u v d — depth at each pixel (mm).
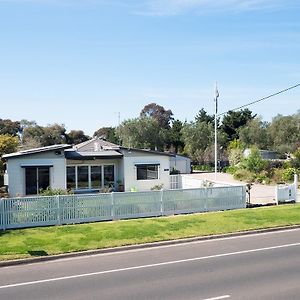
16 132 80500
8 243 15000
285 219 19844
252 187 35844
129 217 20344
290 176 41125
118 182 33688
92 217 19469
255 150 51219
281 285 10383
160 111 115188
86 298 9586
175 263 12789
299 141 70062
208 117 93188
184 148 75438
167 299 9430
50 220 18562
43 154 30328
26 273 11961
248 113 88688
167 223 18562
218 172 58031
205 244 15609
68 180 32438
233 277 11156
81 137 88688
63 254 13867
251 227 18172
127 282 10812
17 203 17922
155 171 34031
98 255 14109
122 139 77938
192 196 21984
